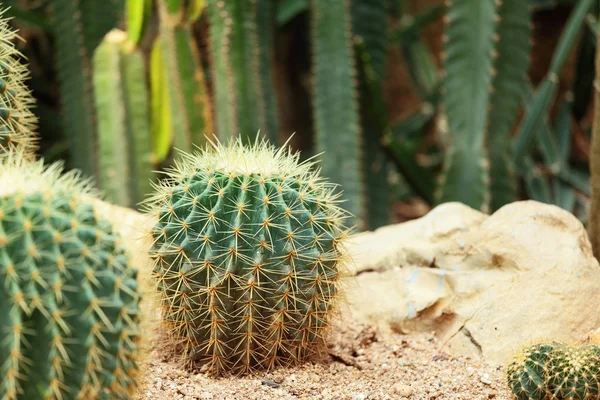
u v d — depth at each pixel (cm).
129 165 237
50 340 126
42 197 129
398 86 412
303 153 359
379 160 285
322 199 164
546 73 387
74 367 128
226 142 236
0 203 128
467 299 177
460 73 239
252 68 235
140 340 138
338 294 167
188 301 159
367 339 178
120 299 132
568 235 179
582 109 321
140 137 237
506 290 175
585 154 333
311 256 159
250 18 234
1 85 166
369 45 287
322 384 161
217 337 161
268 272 158
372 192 286
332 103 253
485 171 238
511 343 170
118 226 141
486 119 238
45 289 126
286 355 166
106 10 259
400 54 372
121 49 235
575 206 292
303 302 161
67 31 259
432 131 377
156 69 239
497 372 167
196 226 158
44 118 320
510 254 178
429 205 295
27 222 126
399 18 352
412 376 166
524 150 269
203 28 282
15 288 124
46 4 287
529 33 237
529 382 154
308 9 326
